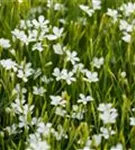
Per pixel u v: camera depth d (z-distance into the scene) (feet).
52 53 2.35
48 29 2.38
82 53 2.40
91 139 2.01
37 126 1.99
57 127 2.00
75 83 2.17
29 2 2.58
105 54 2.39
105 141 1.98
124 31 2.48
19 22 2.48
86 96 2.17
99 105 2.00
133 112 2.13
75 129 2.01
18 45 2.36
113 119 1.92
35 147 1.78
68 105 2.04
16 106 2.03
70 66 2.34
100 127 2.08
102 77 2.28
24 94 2.21
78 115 2.04
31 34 2.31
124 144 1.90
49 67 2.27
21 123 1.99
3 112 2.12
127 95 2.20
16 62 2.31
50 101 2.17
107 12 2.56
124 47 2.42
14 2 2.55
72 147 1.99
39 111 2.15
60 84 2.24
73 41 2.39
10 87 2.12
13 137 2.04
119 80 2.17
